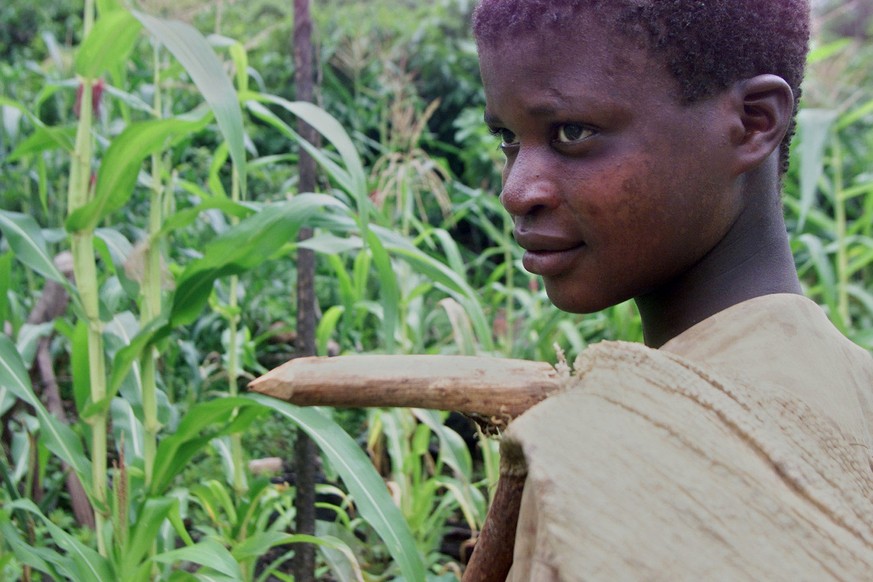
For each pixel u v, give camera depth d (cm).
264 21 707
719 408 63
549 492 58
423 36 727
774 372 69
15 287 397
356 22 706
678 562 56
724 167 78
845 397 71
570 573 55
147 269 211
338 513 304
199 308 193
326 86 675
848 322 401
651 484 58
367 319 472
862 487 65
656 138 76
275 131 673
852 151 623
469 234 674
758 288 81
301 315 222
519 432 61
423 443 308
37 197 448
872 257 395
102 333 220
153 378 209
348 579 255
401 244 220
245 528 239
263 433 364
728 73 77
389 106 670
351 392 68
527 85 77
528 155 79
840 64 514
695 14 75
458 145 727
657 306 85
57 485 269
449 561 316
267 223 185
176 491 253
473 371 68
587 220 77
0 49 731
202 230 414
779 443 62
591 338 412
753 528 57
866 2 862
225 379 412
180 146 265
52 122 584
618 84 75
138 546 187
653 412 62
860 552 58
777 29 80
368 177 442
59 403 308
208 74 163
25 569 221
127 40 197
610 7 75
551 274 79
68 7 761
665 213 77
